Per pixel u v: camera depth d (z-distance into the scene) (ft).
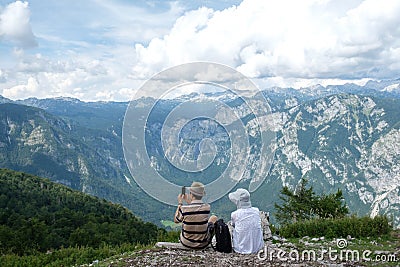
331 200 76.84
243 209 28.76
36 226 130.72
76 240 117.39
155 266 24.95
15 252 109.40
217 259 25.98
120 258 29.25
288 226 41.27
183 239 29.07
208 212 28.63
